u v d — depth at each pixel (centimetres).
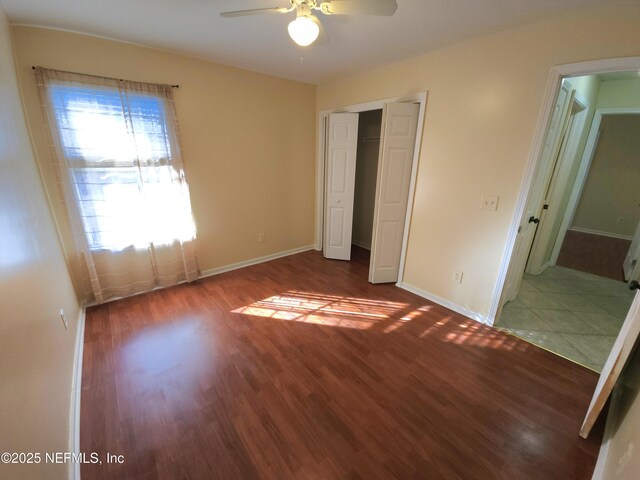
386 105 269
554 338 229
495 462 134
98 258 258
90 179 238
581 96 276
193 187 305
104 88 230
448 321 253
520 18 185
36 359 117
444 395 172
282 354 206
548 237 340
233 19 197
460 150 246
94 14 189
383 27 204
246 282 326
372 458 135
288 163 387
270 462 133
